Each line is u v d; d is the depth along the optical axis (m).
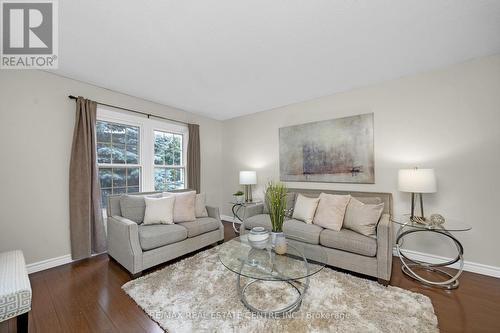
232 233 3.84
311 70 2.53
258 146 4.23
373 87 2.94
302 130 3.60
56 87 2.59
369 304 1.73
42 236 2.44
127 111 3.29
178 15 1.61
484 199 2.25
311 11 1.58
